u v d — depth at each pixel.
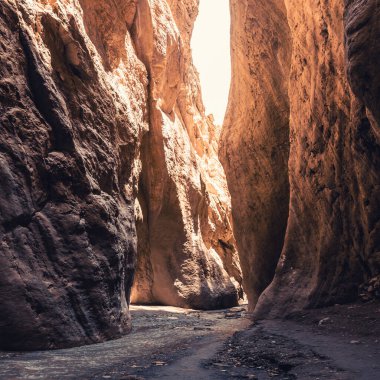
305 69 12.43
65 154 9.78
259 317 11.49
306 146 12.06
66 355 7.06
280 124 16.56
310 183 11.67
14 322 7.75
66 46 11.05
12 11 9.22
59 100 9.87
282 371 5.54
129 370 5.48
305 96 12.41
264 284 17.20
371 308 9.16
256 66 17.67
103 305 9.65
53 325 8.23
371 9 7.43
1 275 7.79
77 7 12.93
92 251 9.80
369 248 9.88
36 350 7.84
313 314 10.03
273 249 16.88
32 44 9.55
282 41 16.30
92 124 11.38
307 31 12.17
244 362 6.13
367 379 4.62
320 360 5.75
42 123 9.38
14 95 8.82
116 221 11.39
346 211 10.48
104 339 9.41
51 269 8.73
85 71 11.45
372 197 9.68
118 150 13.72
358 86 7.84
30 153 8.84
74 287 9.05
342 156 10.57
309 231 11.69
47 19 10.55
